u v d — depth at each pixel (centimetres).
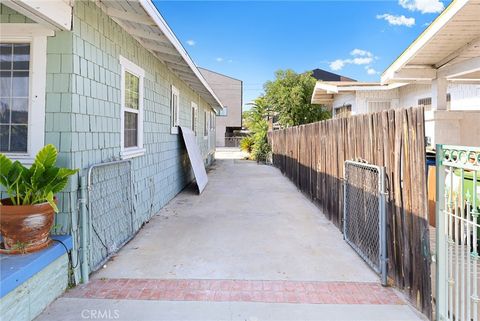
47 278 282
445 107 630
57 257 296
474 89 758
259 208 663
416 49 566
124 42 467
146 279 337
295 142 962
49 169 286
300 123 1903
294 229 514
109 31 415
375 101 1130
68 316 267
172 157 782
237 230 507
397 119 325
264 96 2545
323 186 617
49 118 325
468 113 616
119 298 296
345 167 459
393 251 330
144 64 565
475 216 218
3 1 259
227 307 282
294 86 1947
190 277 342
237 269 362
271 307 283
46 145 303
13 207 267
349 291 314
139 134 543
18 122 335
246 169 1420
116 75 438
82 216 335
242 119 3956
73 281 320
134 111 527
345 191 459
